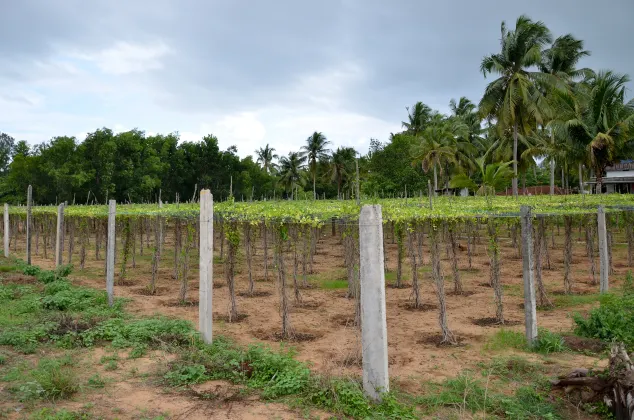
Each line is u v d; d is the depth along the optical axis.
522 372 6.77
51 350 7.36
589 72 39.88
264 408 5.42
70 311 9.75
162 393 5.80
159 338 7.79
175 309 10.95
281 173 74.38
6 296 10.95
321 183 75.81
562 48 39.31
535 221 12.53
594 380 5.69
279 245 9.39
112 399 5.57
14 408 5.16
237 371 6.51
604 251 11.65
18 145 56.53
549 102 34.19
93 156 48.06
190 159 60.88
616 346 5.81
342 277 15.53
